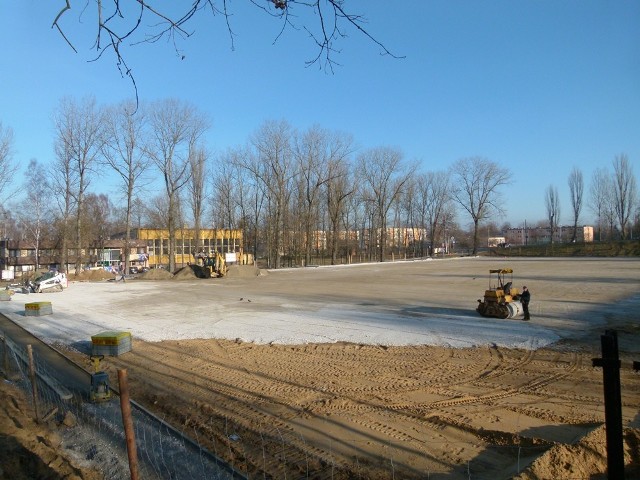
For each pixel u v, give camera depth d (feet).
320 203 250.98
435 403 29.35
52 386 33.63
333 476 20.29
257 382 35.12
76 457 22.94
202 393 32.91
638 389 30.66
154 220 261.24
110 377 37.42
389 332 52.80
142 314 73.77
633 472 18.92
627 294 81.66
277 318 65.10
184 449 23.17
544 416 26.61
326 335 52.16
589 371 35.94
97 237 258.37
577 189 322.55
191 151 205.26
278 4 11.68
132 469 15.71
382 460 21.67
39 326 65.72
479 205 306.96
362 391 32.14
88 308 83.66
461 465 20.97
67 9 10.81
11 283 164.35
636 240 273.13
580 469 19.13
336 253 241.55
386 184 261.24
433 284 110.93
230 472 20.54
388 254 333.21
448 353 42.83
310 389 32.94
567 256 266.98
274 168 215.31
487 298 61.52
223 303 84.74
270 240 221.87
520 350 43.21
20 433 25.34
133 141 175.73
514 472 20.04
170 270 181.88
